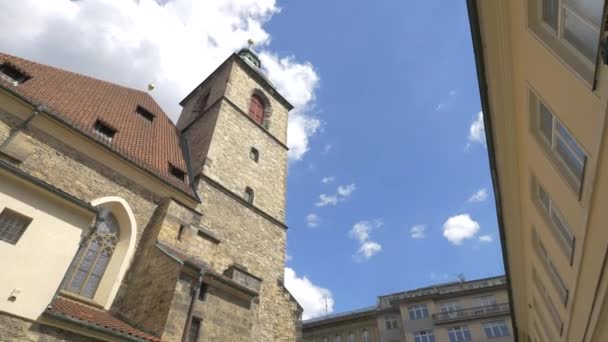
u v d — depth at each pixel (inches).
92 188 581.6
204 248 678.5
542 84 304.5
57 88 687.7
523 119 377.7
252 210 866.8
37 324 364.2
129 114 844.0
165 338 457.7
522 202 503.8
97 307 514.3
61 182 546.0
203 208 748.0
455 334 1571.1
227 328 542.0
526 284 706.2
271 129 1157.1
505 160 460.4
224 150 915.4
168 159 800.3
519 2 303.1
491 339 1510.8
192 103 1239.5
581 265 308.8
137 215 622.5
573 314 384.5
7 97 533.3
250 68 1228.5
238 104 1090.7
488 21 335.9
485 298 1657.2
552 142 333.1
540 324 733.3
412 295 1854.1
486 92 397.4
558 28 264.8
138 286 548.7
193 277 532.1
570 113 264.4
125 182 634.8
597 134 219.8
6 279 358.9
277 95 1282.0
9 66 608.4
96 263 553.0
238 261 748.6
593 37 218.8
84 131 606.9
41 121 558.9
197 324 511.2
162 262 547.8
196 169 840.3
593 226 259.3
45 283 382.9
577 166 299.4
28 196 406.9
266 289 776.3
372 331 1818.4
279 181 1040.2
